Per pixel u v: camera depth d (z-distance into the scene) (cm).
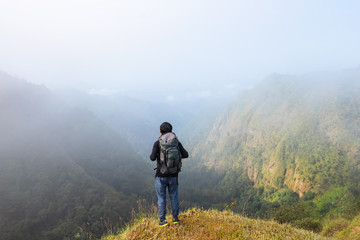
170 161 384
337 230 1258
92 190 10231
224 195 13688
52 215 8625
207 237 401
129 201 9688
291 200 10175
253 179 14712
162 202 414
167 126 410
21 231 7419
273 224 562
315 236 526
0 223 7544
